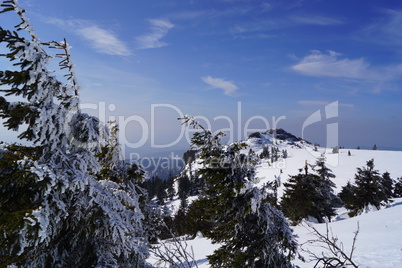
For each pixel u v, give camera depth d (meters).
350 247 13.33
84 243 5.29
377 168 113.31
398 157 145.25
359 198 40.31
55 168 4.57
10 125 4.62
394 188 61.56
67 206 4.88
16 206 4.51
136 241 6.00
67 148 5.32
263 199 8.99
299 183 31.34
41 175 4.15
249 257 8.58
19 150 4.99
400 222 19.28
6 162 4.38
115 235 4.84
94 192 4.96
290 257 8.26
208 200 9.88
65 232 5.21
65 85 5.06
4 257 4.30
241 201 9.16
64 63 5.21
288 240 8.37
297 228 23.23
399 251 11.05
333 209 42.53
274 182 9.09
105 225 4.76
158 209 9.13
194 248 21.30
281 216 9.02
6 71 4.42
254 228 9.03
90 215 4.78
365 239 15.03
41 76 4.53
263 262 8.70
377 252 11.39
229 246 9.45
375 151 176.00
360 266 9.49
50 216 4.54
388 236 15.09
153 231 8.48
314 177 31.58
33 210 4.13
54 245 4.96
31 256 4.54
